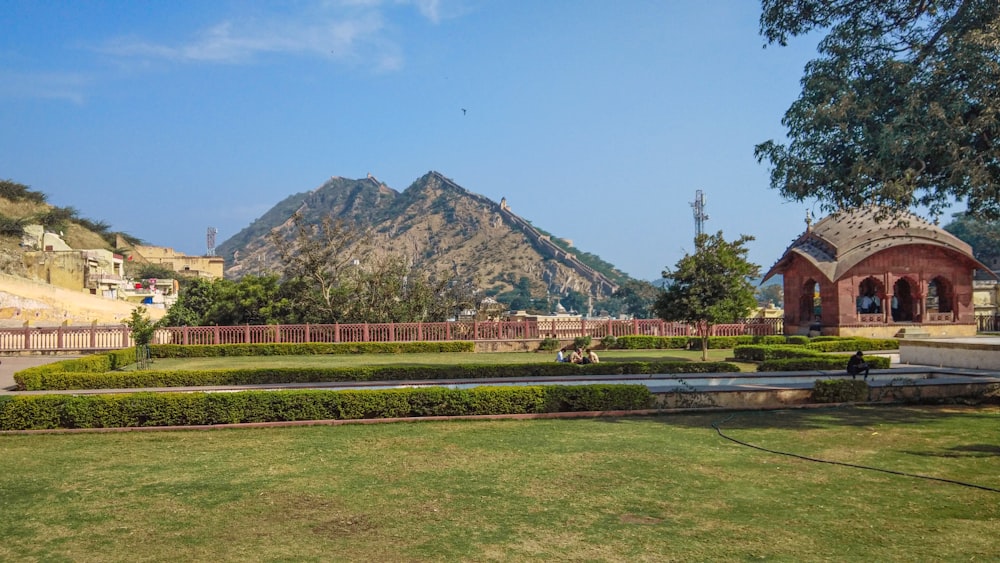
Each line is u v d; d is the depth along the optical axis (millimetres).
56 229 81938
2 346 33438
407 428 14664
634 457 11695
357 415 15617
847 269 37969
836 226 40844
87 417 14844
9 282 46781
